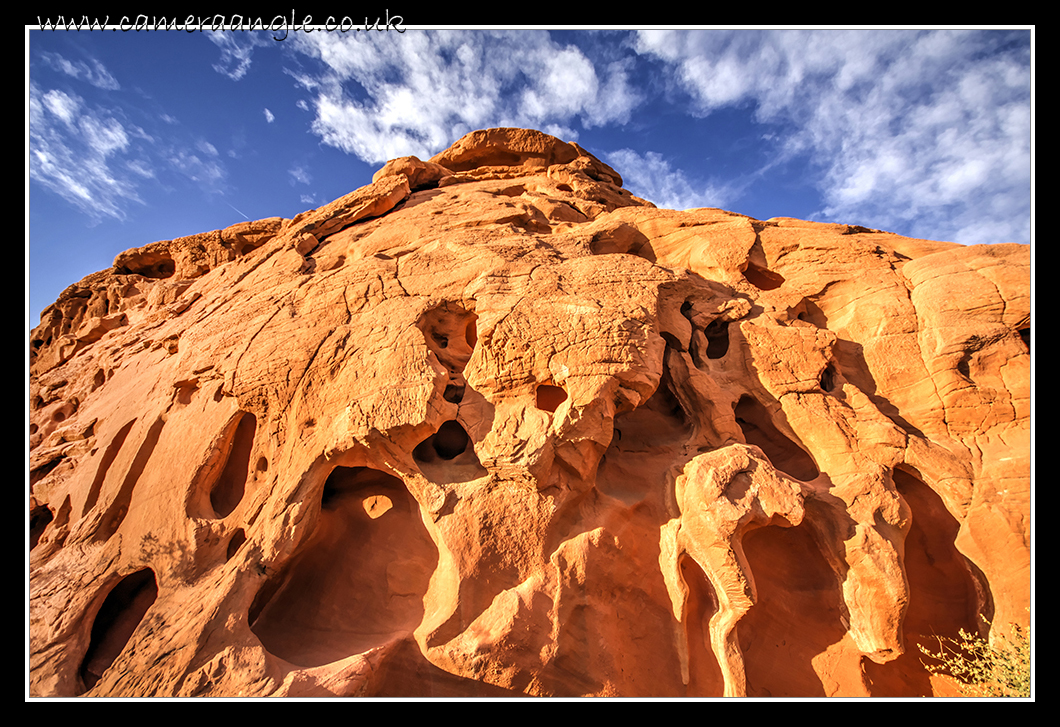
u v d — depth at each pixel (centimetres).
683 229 1123
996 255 856
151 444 1027
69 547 955
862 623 638
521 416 745
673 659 655
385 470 790
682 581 682
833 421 768
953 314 800
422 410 736
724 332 941
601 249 1122
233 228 1684
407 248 1098
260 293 1152
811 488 719
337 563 787
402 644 652
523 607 629
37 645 745
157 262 1927
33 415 1545
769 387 823
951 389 752
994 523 649
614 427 860
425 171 1581
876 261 943
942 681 641
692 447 802
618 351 741
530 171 1677
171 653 644
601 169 1723
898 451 725
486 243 1015
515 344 788
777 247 1020
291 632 725
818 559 716
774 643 677
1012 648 600
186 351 1112
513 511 699
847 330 888
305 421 841
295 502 761
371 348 857
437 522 712
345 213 1355
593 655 623
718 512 671
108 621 820
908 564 707
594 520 722
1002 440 709
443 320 918
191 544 795
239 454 949
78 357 1716
